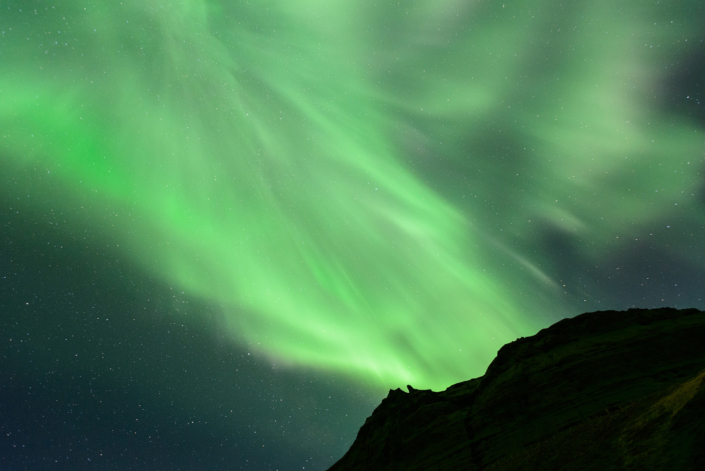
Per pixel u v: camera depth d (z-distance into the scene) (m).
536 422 18.66
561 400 19.30
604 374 19.83
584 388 19.50
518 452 16.72
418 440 22.73
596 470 9.95
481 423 21.20
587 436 12.58
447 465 19.03
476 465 17.81
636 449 9.55
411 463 21.23
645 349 20.78
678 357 19.61
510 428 19.41
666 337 21.33
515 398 21.33
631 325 24.52
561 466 11.84
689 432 8.45
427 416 24.38
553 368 21.98
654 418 10.09
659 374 18.67
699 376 9.77
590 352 22.11
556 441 14.49
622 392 18.06
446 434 21.92
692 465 7.61
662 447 8.79
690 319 23.16
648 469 8.47
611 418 12.54
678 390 10.24
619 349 21.45
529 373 22.61
